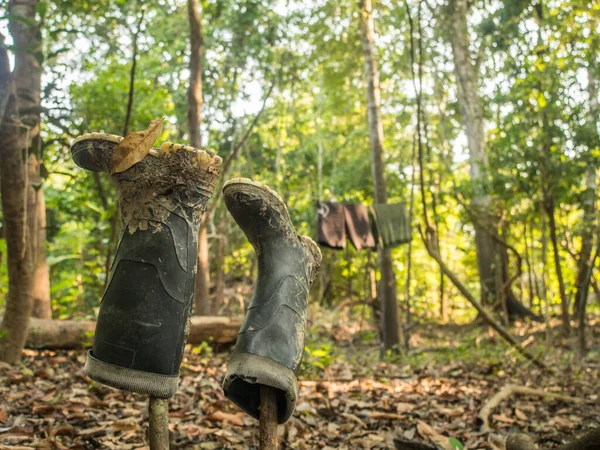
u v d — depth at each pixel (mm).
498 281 11953
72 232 10766
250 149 15805
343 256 16328
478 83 15977
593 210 8977
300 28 12336
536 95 7961
